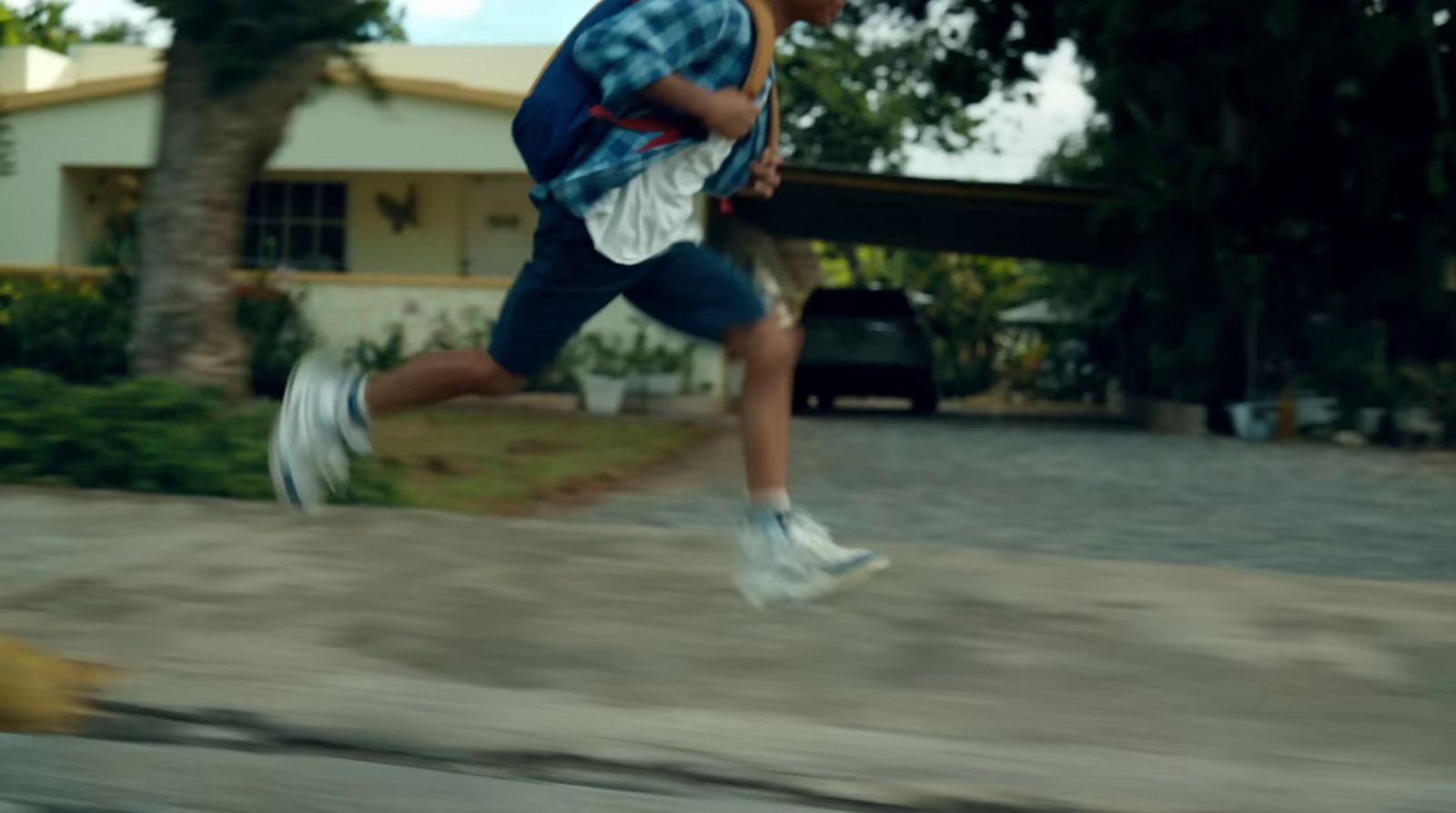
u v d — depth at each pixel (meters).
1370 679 3.71
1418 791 2.96
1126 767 3.08
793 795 3.00
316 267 20.91
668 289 3.38
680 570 4.75
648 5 3.09
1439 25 16.03
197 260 8.27
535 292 3.33
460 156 18.92
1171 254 18.72
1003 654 3.89
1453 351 17.31
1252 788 2.98
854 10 19.58
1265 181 17.41
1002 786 3.00
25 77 22.19
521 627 4.07
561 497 9.14
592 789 3.01
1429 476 12.03
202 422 6.97
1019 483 10.82
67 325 16.75
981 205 19.56
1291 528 8.53
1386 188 16.53
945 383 35.50
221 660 3.71
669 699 3.50
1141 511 9.27
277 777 3.02
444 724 3.27
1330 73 15.85
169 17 8.00
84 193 20.16
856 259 43.66
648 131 3.18
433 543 5.09
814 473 11.28
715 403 18.36
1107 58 17.92
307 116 19.00
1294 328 17.86
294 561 4.78
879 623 4.17
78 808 2.84
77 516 5.47
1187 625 4.17
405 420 14.62
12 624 3.99
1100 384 32.56
